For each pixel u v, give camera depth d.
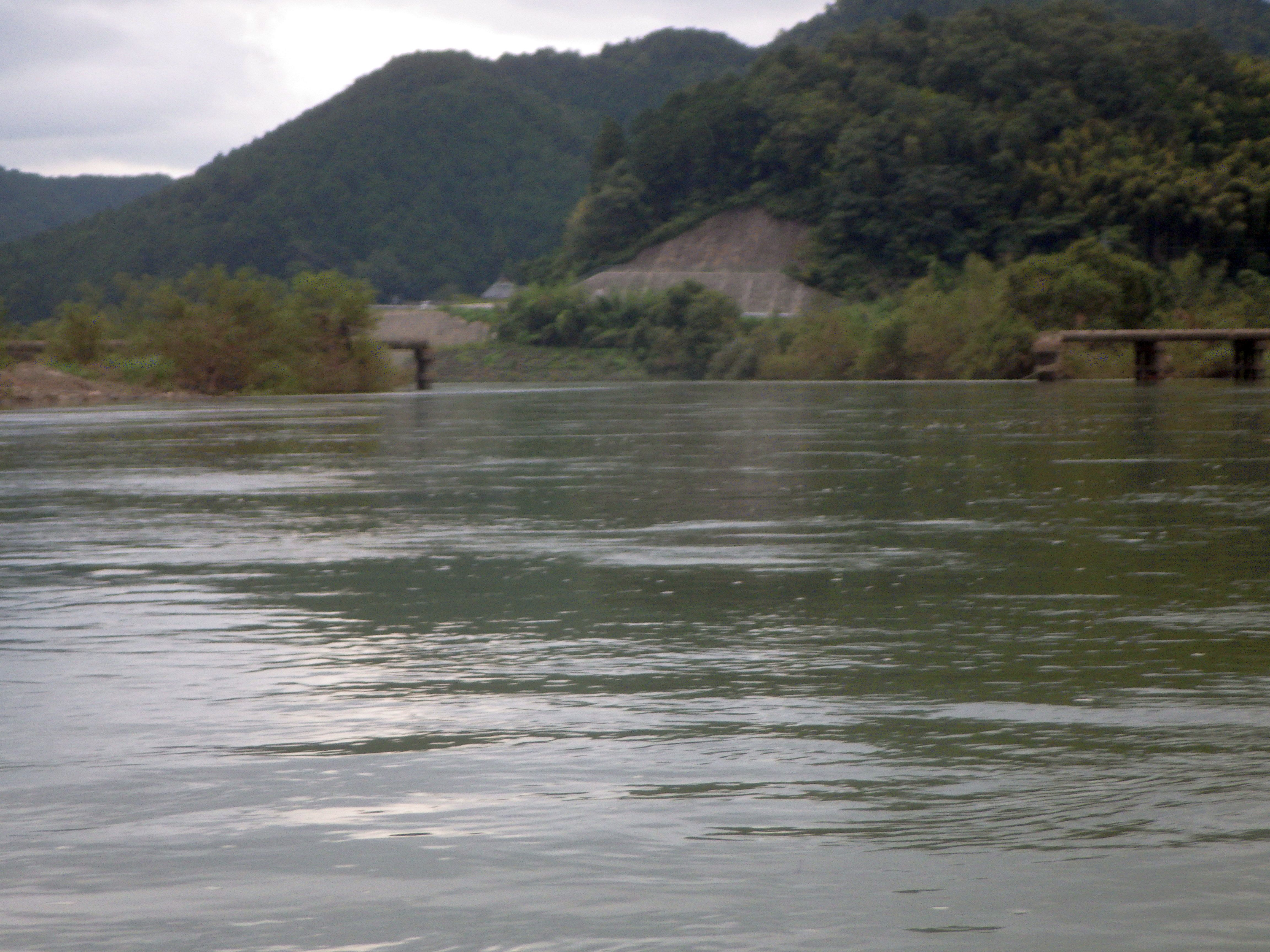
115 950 2.32
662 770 3.38
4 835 2.94
